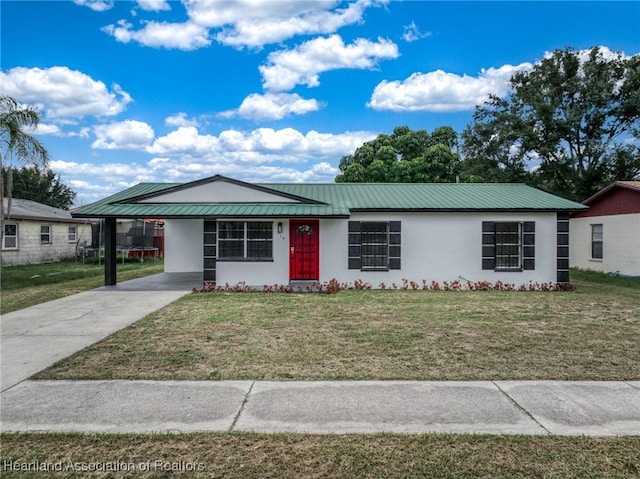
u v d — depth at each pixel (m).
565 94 27.70
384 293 12.44
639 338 7.11
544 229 13.57
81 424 3.92
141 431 3.79
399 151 31.03
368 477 3.12
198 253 18.59
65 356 6.07
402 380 5.08
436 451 3.46
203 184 13.85
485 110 28.61
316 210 13.02
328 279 13.52
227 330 7.64
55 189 41.44
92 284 14.32
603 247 17.78
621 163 25.27
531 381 5.06
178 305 10.27
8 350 6.39
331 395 4.61
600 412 4.21
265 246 13.45
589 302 10.83
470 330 7.66
